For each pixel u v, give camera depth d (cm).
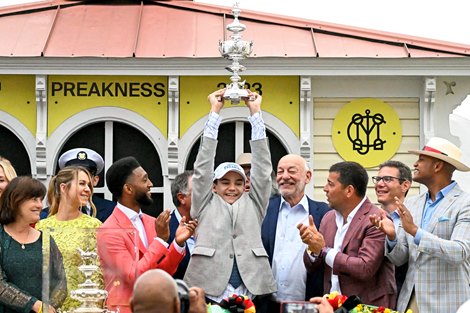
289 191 1188
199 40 1752
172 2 1866
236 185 1123
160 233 1098
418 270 1119
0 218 1032
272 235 1190
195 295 832
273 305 1130
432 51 1728
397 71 1705
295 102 1711
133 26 1800
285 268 1173
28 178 1037
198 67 1692
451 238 1112
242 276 1103
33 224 1126
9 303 1004
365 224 1130
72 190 1132
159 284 738
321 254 1117
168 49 1716
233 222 1112
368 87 1723
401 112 1728
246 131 1714
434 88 1703
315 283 1166
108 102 1711
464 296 1113
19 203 1027
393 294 1134
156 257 1066
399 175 1266
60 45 1727
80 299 982
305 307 934
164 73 1694
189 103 1714
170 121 1706
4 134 1719
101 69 1692
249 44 1147
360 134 1723
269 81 1714
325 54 1702
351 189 1138
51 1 1872
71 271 991
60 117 1709
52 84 1711
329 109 1725
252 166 1125
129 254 1018
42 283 1000
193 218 1116
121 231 1014
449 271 1112
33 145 1706
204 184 1109
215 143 1110
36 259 1026
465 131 1719
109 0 1864
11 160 1717
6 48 1706
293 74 1694
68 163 1371
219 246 1106
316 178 1717
